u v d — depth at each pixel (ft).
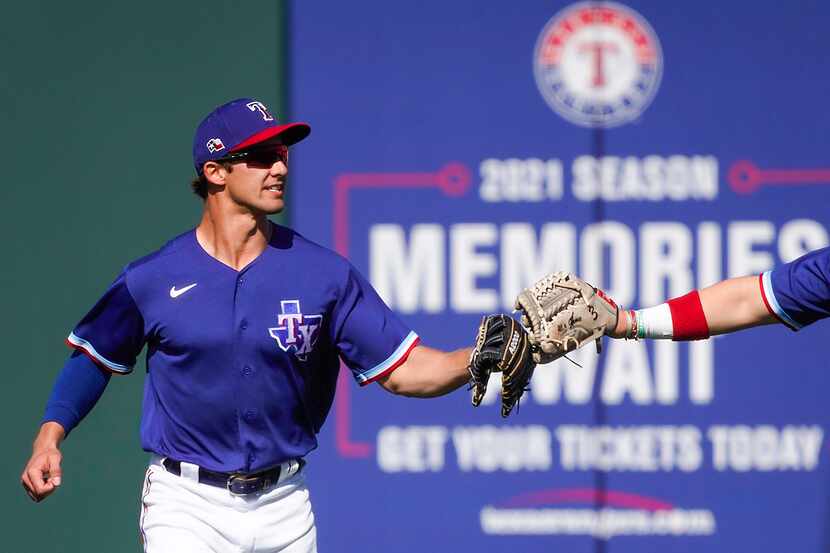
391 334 39.75
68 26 64.18
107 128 64.34
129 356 40.68
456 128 64.44
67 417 39.91
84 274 64.54
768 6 64.28
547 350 37.11
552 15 64.23
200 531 39.22
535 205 64.54
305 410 40.14
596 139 64.44
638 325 37.60
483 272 64.59
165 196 64.49
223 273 38.81
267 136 37.81
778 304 36.50
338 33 64.18
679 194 64.54
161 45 64.23
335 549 64.59
